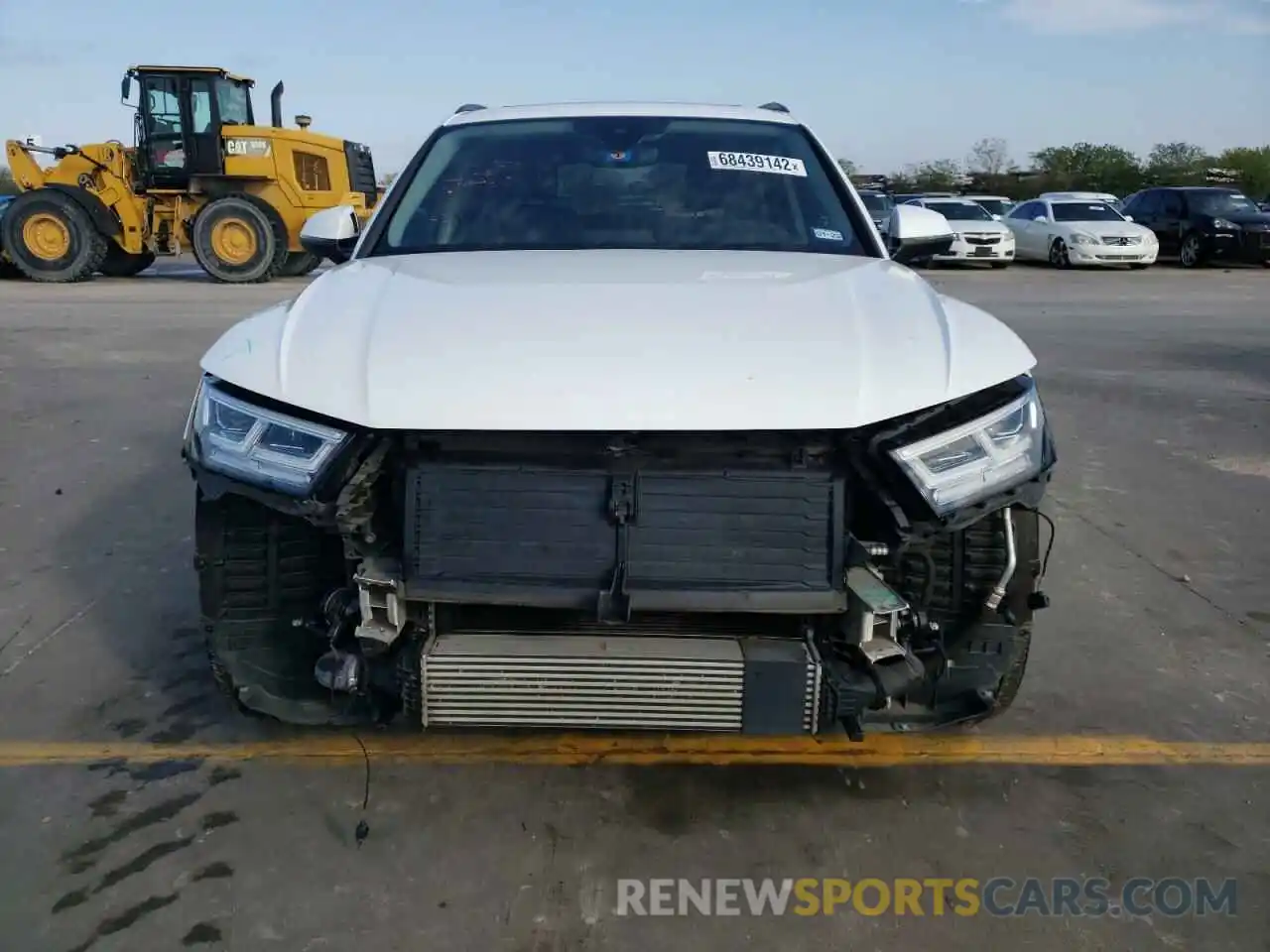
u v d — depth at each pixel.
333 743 3.21
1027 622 2.79
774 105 4.41
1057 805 2.93
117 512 5.46
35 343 10.68
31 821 2.81
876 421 2.44
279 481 2.47
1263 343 11.34
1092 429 7.45
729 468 2.48
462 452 2.50
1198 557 4.93
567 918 2.46
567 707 2.52
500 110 4.20
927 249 3.88
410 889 2.56
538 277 3.02
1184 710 3.48
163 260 24.48
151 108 17.25
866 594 2.46
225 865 2.64
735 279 3.02
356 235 3.93
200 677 3.63
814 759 3.15
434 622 2.56
